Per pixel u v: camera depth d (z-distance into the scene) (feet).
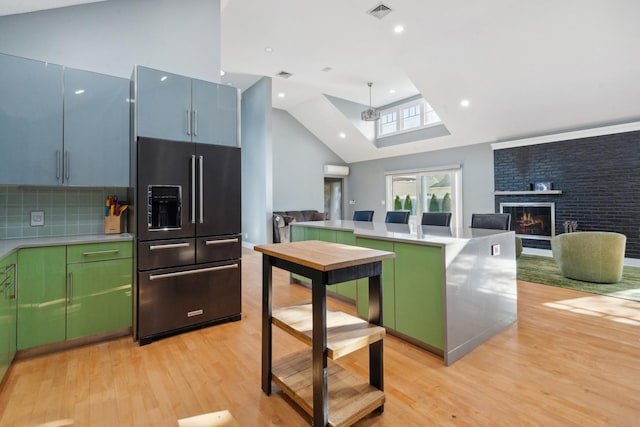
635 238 16.74
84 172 8.41
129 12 9.91
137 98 8.43
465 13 13.01
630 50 13.56
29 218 8.63
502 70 16.52
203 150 9.30
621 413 5.41
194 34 11.00
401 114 26.89
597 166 17.93
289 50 16.35
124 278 8.54
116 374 6.82
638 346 7.85
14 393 6.12
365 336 5.16
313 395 4.97
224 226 9.66
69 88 8.23
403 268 8.16
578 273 13.73
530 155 20.61
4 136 7.45
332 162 32.73
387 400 5.86
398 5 12.37
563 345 7.97
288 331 5.51
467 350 7.64
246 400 5.91
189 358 7.54
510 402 5.76
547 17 13.08
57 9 8.86
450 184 25.25
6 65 7.49
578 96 16.72
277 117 29.12
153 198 8.55
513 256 9.39
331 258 5.08
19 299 7.23
